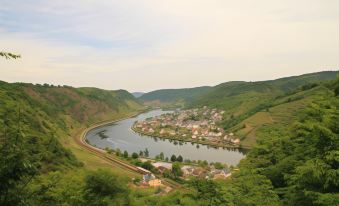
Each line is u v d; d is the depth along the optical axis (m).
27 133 9.27
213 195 23.52
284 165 27.25
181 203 24.97
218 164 113.94
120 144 178.88
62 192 16.69
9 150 7.99
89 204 19.73
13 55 8.84
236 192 22.08
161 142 192.75
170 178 101.81
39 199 9.55
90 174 21.94
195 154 150.12
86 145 154.88
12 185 7.82
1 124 8.30
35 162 9.07
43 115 116.94
